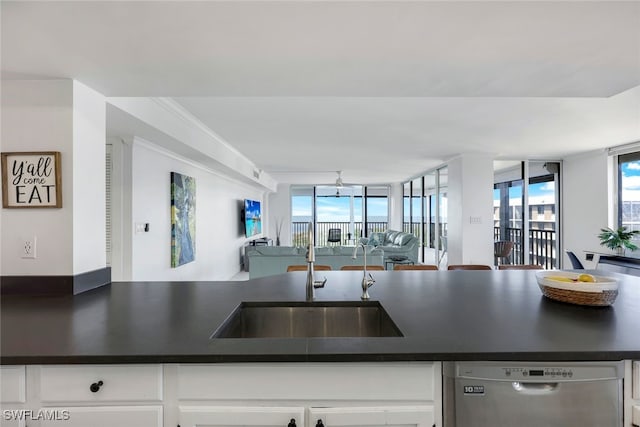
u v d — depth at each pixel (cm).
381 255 477
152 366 98
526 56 154
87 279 177
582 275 158
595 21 125
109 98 210
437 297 161
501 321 123
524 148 495
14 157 167
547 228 593
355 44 142
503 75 175
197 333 112
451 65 163
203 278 498
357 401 100
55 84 170
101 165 191
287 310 157
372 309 156
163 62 156
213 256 546
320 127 371
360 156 557
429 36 136
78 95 174
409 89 194
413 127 371
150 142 324
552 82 184
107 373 98
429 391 100
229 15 120
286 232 1050
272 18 122
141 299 158
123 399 98
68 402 98
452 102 288
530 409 99
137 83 179
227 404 99
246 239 782
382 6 116
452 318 127
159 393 98
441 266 702
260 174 721
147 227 338
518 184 609
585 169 536
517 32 133
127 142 305
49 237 168
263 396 99
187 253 432
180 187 410
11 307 144
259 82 182
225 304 150
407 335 109
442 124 358
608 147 485
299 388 99
